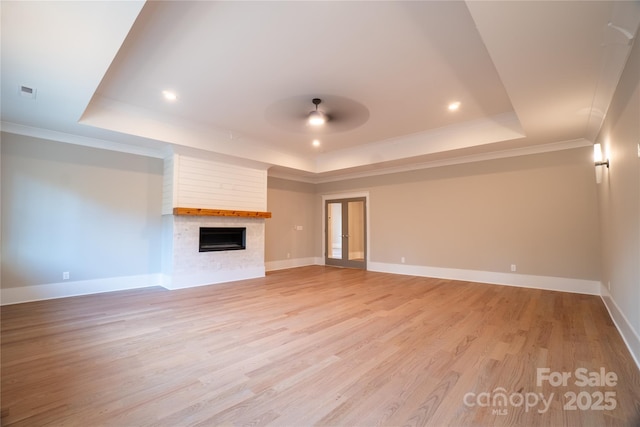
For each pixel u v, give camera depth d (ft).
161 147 17.25
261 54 9.95
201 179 18.45
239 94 12.88
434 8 7.80
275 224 25.22
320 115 13.48
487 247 18.88
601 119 12.41
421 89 12.37
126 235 17.08
